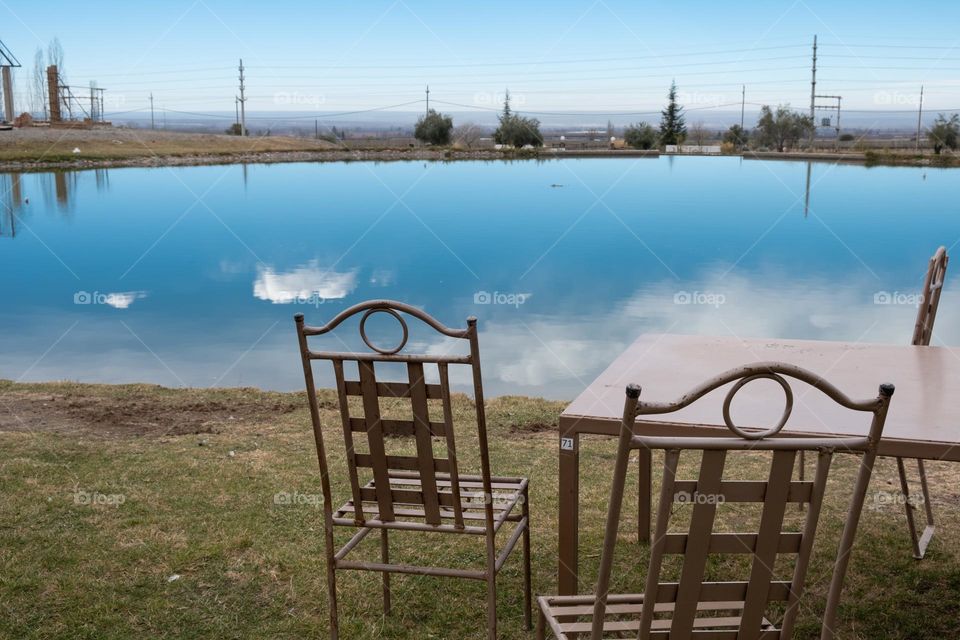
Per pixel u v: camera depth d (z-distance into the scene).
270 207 28.25
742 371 1.29
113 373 7.14
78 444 4.26
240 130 68.25
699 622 1.63
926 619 2.47
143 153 48.19
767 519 1.39
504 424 4.80
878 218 23.58
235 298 12.00
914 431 1.91
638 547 3.03
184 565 2.80
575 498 2.20
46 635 2.32
